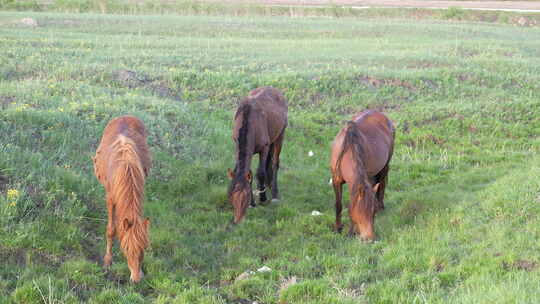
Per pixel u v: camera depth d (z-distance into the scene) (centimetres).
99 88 1182
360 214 630
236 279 595
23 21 2248
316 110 1330
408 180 1001
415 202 830
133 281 555
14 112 845
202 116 1177
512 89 1530
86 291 544
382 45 2123
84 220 666
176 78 1360
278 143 915
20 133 796
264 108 841
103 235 658
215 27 2489
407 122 1275
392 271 611
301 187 939
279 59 1694
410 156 1126
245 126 736
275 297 557
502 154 1141
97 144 872
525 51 2094
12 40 1630
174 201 810
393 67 1688
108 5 3086
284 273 609
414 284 570
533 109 1366
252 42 2102
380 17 3316
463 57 1894
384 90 1435
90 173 778
